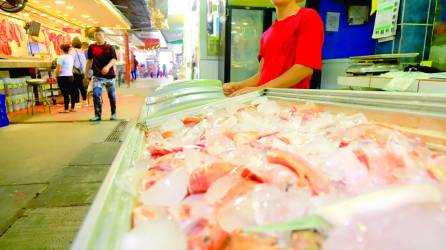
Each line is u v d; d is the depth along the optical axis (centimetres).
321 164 50
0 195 228
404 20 277
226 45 442
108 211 41
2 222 190
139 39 2297
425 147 58
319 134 72
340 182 47
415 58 282
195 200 45
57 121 518
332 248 29
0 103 472
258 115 99
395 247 28
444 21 262
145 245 32
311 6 393
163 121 108
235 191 44
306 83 171
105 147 361
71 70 610
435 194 33
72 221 191
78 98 686
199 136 80
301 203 37
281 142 65
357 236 29
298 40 160
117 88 1270
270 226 33
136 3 1106
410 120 69
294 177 46
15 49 841
